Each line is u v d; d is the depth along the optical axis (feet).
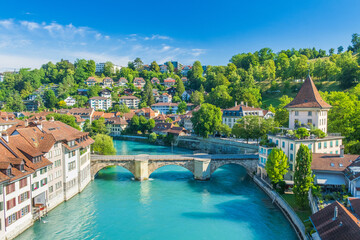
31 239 148.36
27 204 157.48
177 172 287.07
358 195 150.71
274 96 579.07
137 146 442.91
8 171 139.54
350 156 190.70
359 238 93.66
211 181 256.52
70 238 151.02
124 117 595.88
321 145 221.66
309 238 131.44
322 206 148.66
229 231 160.56
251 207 194.29
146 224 168.45
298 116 245.65
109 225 166.91
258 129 324.39
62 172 198.29
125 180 256.93
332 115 271.90
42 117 358.64
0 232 133.69
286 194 199.82
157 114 647.15
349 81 447.01
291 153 219.20
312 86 246.88
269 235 155.84
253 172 263.08
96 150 294.46
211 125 400.26
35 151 168.14
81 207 191.93
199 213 184.65
